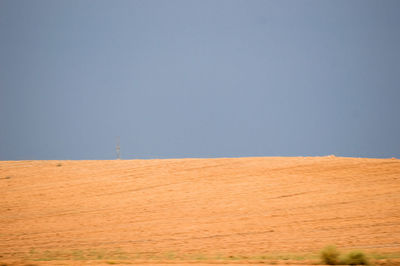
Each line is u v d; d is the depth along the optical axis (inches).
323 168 7007.9
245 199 5423.2
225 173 6934.1
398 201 5093.5
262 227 4143.7
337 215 4562.0
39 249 3454.7
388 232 3811.5
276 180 6387.8
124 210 5078.7
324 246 3341.5
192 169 7273.6
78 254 3208.7
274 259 2802.7
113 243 3651.6
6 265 2534.5
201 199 5492.1
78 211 5088.6
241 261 2667.3
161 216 4741.6
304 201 5241.1
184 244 3535.9
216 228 4151.1
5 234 4084.6
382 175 6441.9
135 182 6550.2
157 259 2933.1
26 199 5718.5
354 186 5915.4
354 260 2556.6
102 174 7165.4
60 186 6427.2
